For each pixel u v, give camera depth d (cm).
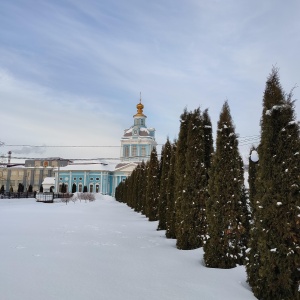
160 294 507
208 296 507
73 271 625
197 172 971
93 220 1809
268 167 558
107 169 7819
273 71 600
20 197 4697
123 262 727
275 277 514
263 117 587
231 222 725
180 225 948
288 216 521
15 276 575
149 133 7800
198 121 1005
